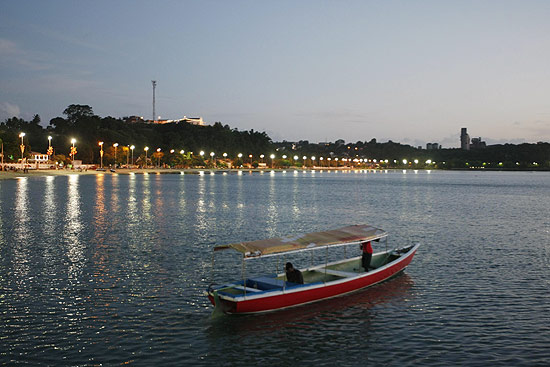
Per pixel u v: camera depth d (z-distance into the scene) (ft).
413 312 67.56
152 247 115.14
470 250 116.26
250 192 346.33
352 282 75.00
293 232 148.46
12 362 50.70
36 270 89.61
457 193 375.45
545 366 50.72
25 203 221.66
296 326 62.03
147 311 66.85
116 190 325.83
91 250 110.22
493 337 58.59
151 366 50.39
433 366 50.75
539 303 71.97
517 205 258.98
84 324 61.67
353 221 180.34
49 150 636.89
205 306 69.36
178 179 550.36
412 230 155.22
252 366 50.85
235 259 101.45
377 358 52.80
